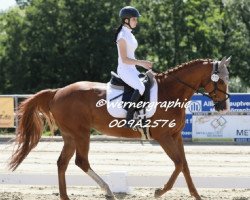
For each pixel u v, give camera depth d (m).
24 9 43.41
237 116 18.28
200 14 40.56
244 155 15.69
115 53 38.72
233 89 43.06
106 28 39.19
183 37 40.12
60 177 9.37
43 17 39.53
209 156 15.50
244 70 43.47
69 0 39.62
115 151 16.48
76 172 12.45
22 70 39.47
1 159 14.91
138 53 39.91
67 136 9.52
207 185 10.31
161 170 12.90
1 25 41.75
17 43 39.50
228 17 45.47
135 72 9.23
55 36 39.38
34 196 9.74
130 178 10.41
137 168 13.27
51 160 14.68
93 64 39.06
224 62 9.09
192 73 9.16
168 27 40.31
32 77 39.81
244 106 18.25
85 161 9.35
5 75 39.81
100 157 15.25
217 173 12.47
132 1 41.56
